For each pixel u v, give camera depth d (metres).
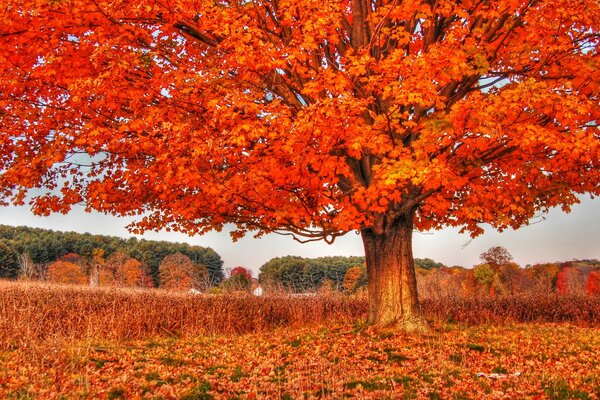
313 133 7.02
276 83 8.63
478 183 8.70
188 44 9.09
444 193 9.14
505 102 6.71
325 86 7.21
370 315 10.36
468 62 7.56
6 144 8.79
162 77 7.61
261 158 8.02
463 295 16.20
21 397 5.06
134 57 7.50
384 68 7.18
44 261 61.78
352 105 6.67
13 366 6.33
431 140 7.13
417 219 11.99
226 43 7.10
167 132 7.05
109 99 7.91
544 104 7.12
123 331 10.74
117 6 7.25
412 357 7.71
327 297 14.30
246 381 6.53
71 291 13.61
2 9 6.92
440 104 7.25
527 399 5.65
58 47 7.84
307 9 7.24
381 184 7.54
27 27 7.38
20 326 8.37
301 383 6.02
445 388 6.04
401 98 7.04
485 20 8.59
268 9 8.88
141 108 8.00
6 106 8.32
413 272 10.16
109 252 66.25
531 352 8.23
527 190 9.20
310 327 11.50
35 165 8.38
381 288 10.09
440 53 6.86
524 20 7.40
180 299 13.42
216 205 9.08
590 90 7.62
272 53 7.30
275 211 8.61
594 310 12.95
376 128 7.77
